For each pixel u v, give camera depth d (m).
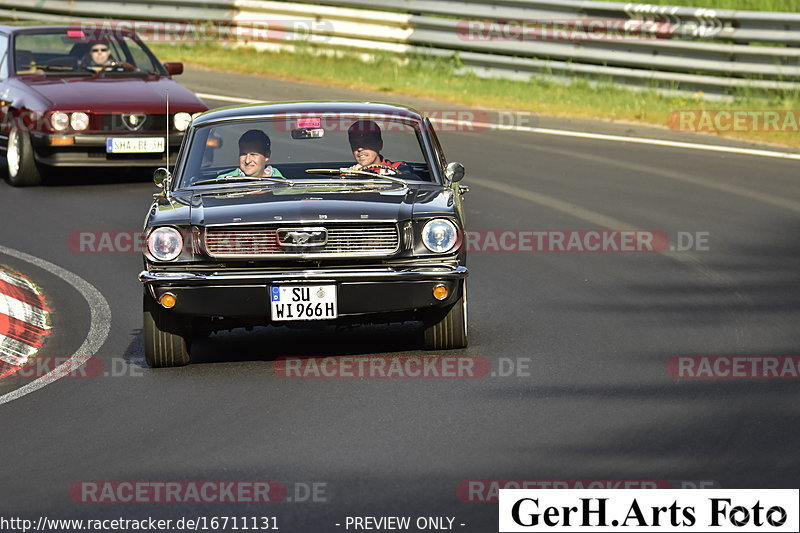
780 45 68.56
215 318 28.64
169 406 25.88
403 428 23.92
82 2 95.56
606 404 25.14
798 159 57.19
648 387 26.28
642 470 21.38
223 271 27.89
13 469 22.39
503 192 50.75
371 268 27.98
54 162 52.16
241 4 90.25
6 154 54.31
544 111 69.62
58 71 55.75
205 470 21.97
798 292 34.94
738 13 68.00
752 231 43.31
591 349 29.47
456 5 79.38
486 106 71.44
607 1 73.12
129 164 52.88
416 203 28.80
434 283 27.92
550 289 36.03
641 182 52.47
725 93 69.31
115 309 34.72
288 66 84.62
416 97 74.12
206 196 29.66
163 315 28.34
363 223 28.02
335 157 31.11
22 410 26.06
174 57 89.50
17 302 35.31
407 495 20.47
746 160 57.00
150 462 22.50
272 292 27.66
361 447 22.89
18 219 46.91
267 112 31.70
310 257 27.86
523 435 23.34
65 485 21.47
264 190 29.94
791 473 21.08
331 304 27.73
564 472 21.36
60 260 40.44
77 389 27.41
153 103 53.03
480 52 79.62
